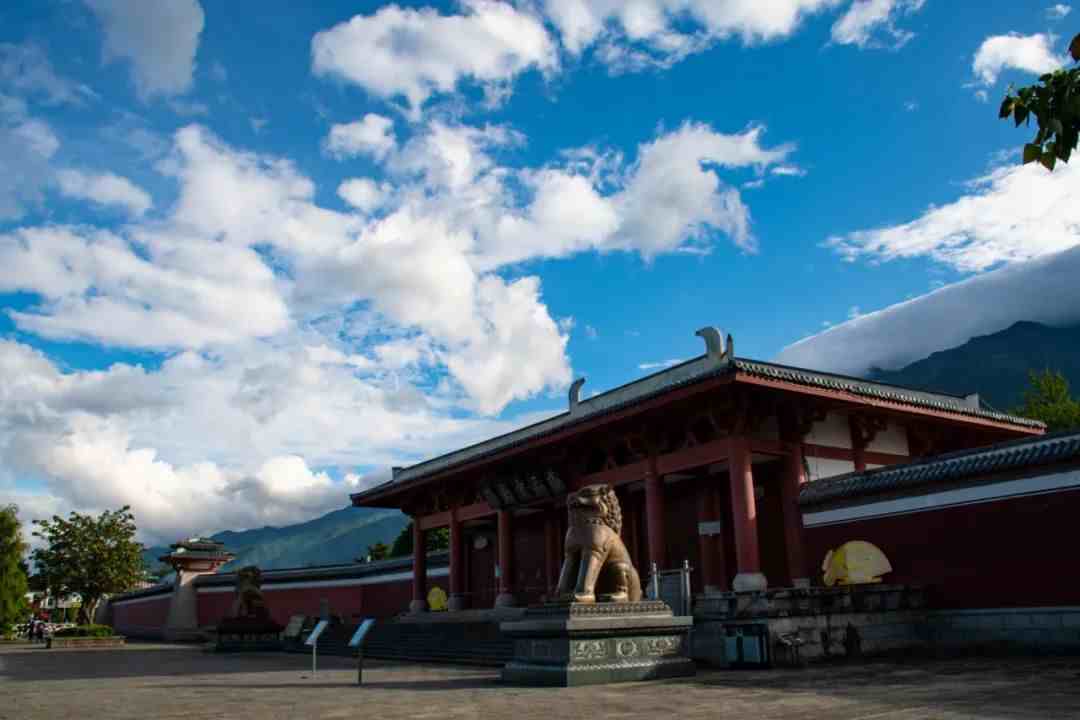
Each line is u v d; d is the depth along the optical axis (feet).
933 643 78.95
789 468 100.68
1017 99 26.35
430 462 159.12
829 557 92.43
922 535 83.82
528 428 132.77
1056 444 73.61
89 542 223.30
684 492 118.42
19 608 230.48
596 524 60.29
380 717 40.65
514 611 118.42
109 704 51.98
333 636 138.82
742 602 71.46
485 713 41.22
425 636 119.85
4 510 234.99
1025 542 75.05
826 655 71.31
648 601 60.18
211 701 52.37
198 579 221.66
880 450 113.09
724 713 38.68
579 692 50.29
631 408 101.24
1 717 44.88
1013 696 41.83
